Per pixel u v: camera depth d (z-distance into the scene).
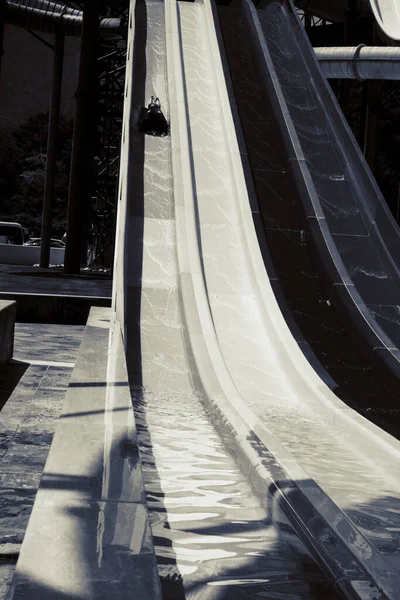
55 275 29.59
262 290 13.94
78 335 15.43
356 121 62.66
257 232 16.00
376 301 14.45
